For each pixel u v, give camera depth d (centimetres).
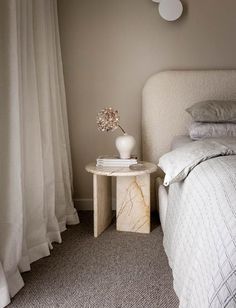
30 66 180
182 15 259
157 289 151
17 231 151
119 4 259
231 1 256
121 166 221
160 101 256
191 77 255
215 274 81
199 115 222
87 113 270
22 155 165
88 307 138
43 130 200
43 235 189
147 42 262
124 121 269
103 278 162
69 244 205
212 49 261
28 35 180
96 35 262
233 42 260
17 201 151
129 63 264
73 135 273
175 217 158
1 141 150
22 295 147
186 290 108
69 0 260
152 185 263
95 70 266
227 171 121
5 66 148
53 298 145
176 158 164
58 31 242
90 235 220
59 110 232
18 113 150
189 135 242
